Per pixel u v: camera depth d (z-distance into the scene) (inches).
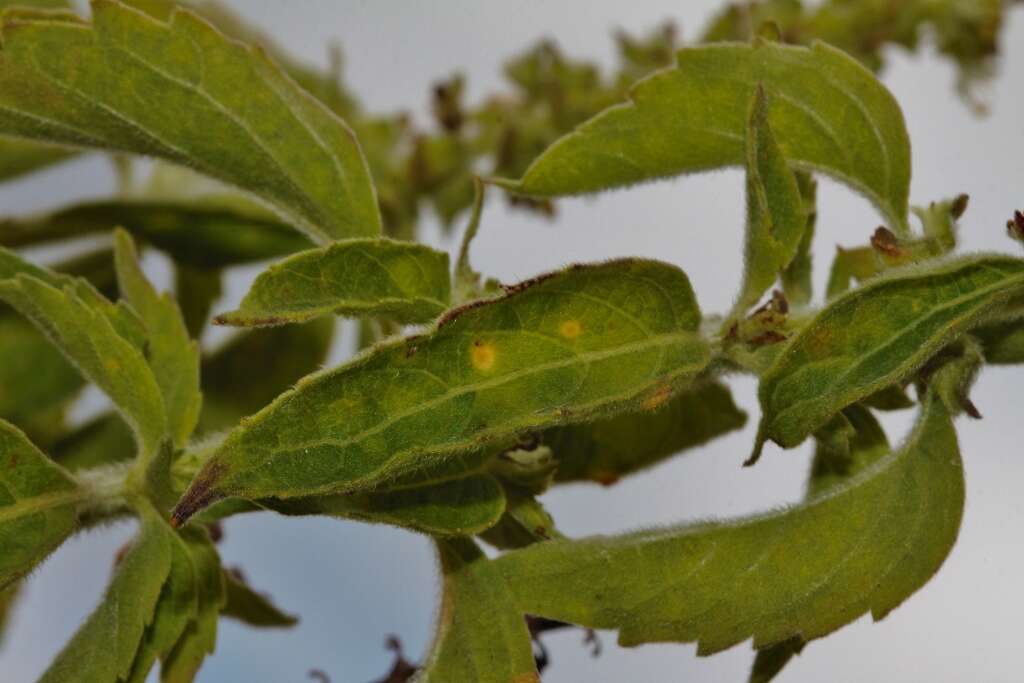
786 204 9.3
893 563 9.4
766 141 9.2
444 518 9.3
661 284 9.0
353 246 9.1
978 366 9.6
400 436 8.7
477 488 9.4
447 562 9.5
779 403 9.1
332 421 8.7
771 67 9.9
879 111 9.8
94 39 9.9
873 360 9.1
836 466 9.8
